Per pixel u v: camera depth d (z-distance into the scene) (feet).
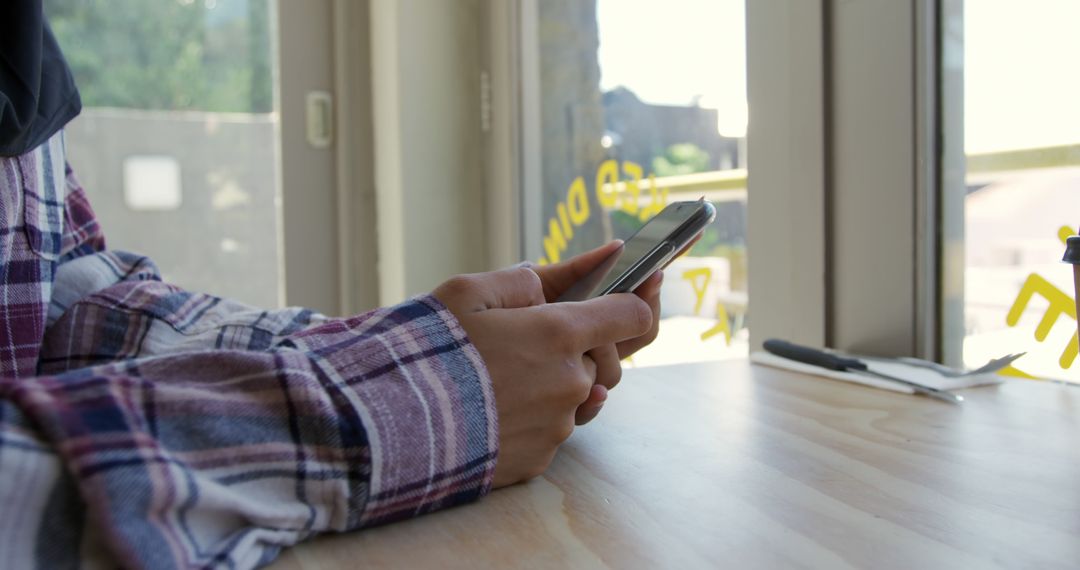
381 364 1.24
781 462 1.46
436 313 1.35
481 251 5.17
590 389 1.52
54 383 1.00
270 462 1.10
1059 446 1.52
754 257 2.96
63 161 2.21
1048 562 1.01
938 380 2.06
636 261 1.65
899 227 2.45
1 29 1.74
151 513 0.93
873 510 1.21
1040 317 2.23
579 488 1.35
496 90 4.92
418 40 4.94
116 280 2.23
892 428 1.67
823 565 1.02
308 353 1.23
